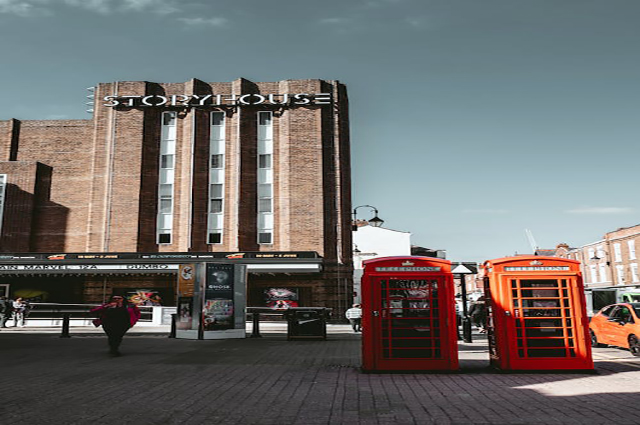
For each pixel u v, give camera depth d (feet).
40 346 49.39
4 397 23.15
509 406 21.21
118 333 40.93
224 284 60.90
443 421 18.58
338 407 21.16
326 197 108.68
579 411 20.13
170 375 30.40
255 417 19.34
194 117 111.55
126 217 107.24
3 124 115.44
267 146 112.27
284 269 97.91
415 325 32.30
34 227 110.42
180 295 60.80
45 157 114.11
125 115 111.65
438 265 32.99
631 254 179.93
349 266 110.01
